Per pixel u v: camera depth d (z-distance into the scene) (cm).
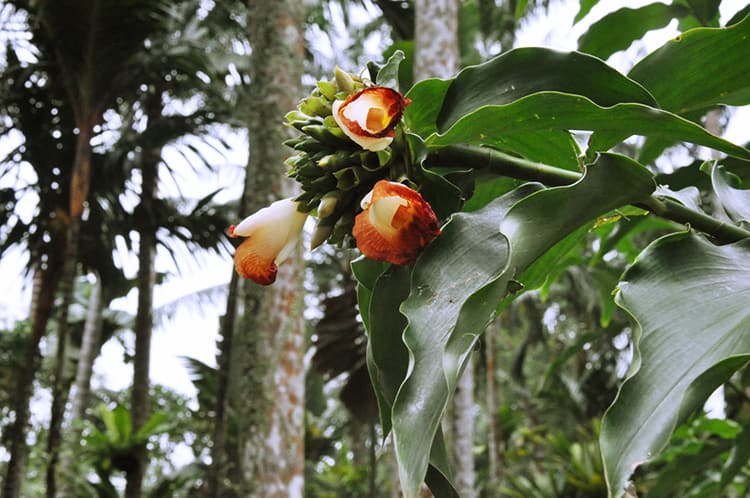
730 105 132
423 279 97
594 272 505
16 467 1045
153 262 1345
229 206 1256
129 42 945
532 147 130
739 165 165
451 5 540
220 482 1095
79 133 997
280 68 538
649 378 83
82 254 1245
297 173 114
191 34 1062
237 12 1174
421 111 123
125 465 1160
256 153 527
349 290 901
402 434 83
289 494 486
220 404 1052
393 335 109
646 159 203
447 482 93
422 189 110
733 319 86
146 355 1293
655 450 76
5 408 1497
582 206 98
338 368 906
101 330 1669
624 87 111
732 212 128
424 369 88
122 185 1161
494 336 1430
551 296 1634
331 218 112
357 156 109
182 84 1127
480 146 124
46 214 1127
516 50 116
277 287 514
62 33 923
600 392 1636
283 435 493
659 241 99
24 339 1416
